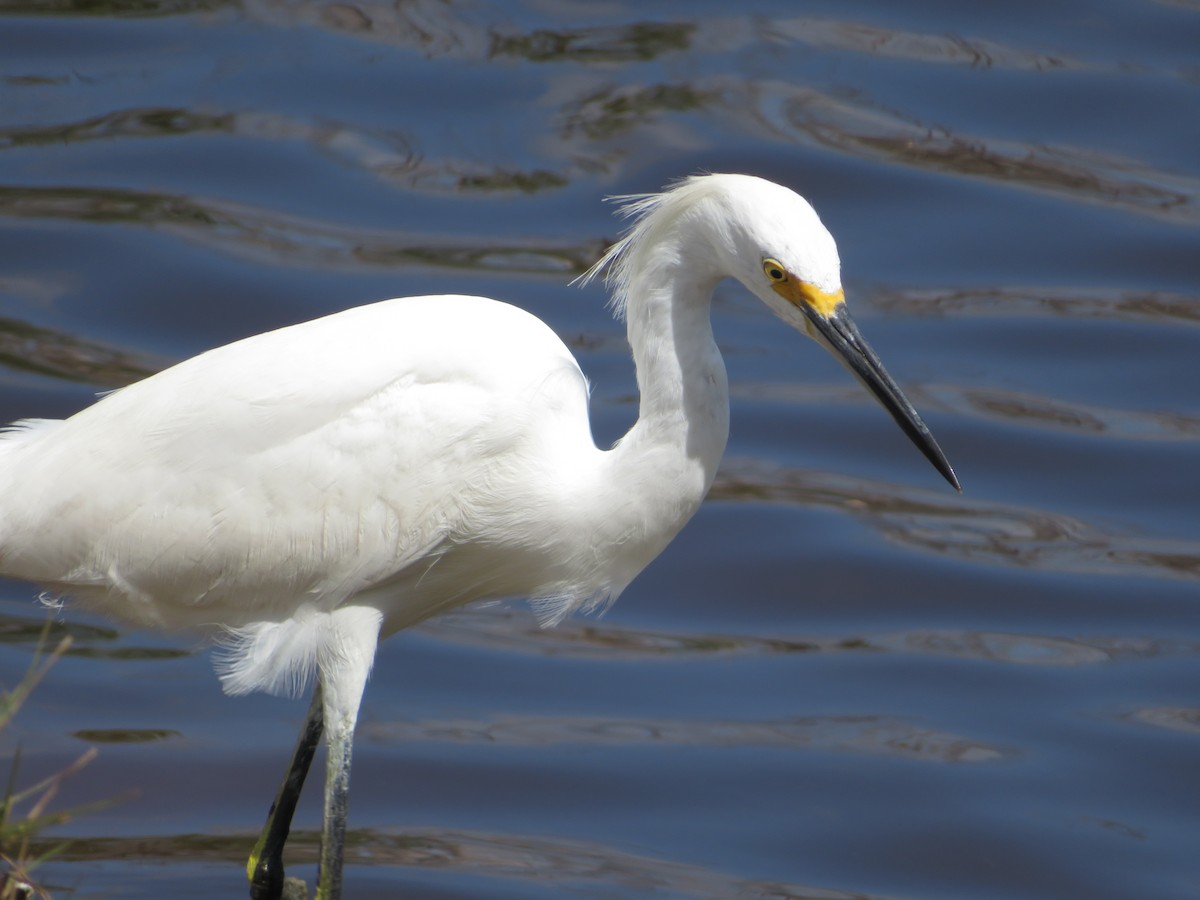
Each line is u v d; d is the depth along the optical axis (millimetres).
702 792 9688
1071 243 15891
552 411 7891
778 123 17062
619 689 10828
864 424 13891
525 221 15562
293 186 15867
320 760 9844
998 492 13133
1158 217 16188
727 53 18406
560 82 17641
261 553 7566
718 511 12844
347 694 7789
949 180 16562
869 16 19469
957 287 15453
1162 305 15250
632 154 16531
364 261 14977
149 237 15078
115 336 13906
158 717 10062
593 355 14172
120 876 8352
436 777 9695
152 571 7598
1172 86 17906
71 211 15320
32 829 6914
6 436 8031
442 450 7625
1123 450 13547
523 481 7805
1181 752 10219
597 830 9266
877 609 11820
